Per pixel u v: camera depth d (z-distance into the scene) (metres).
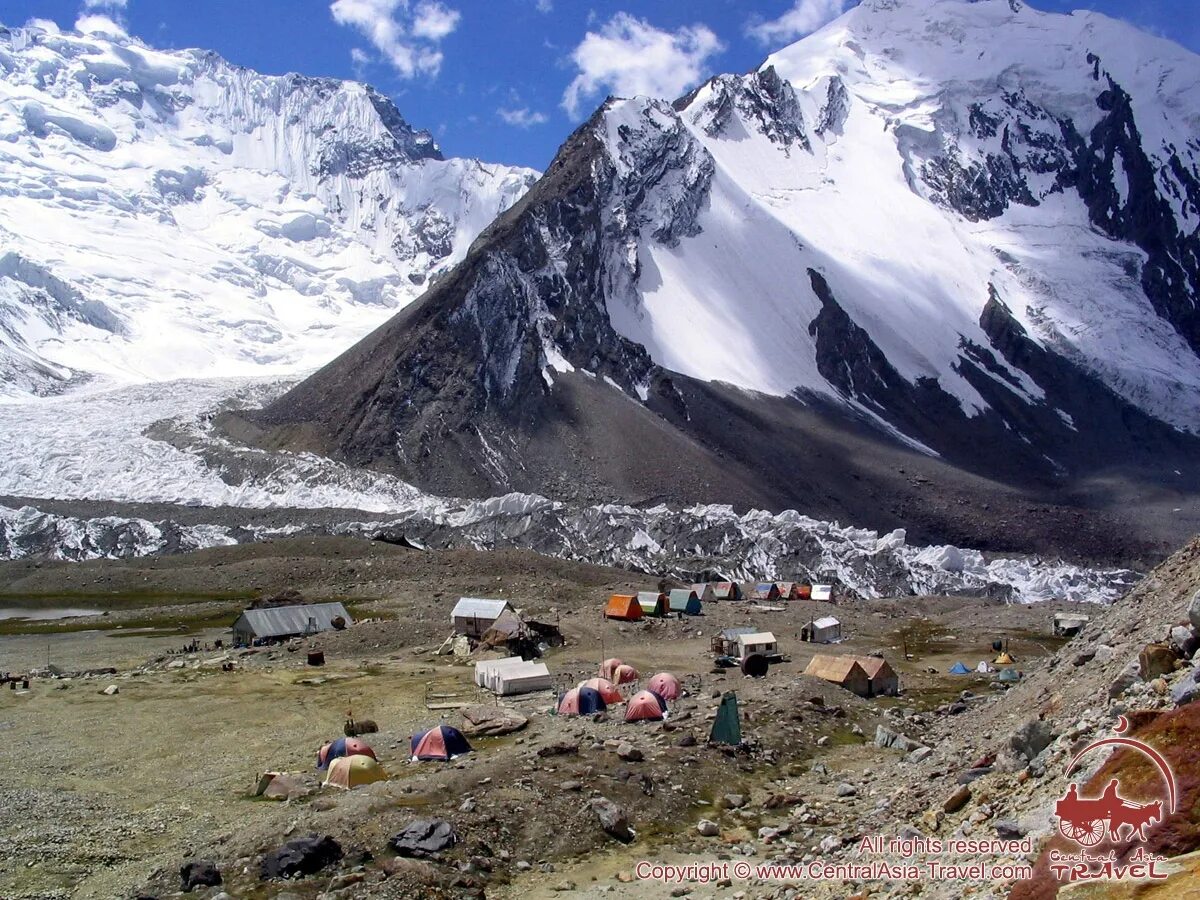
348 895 25.09
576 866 27.98
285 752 43.44
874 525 178.12
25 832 32.44
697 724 41.22
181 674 63.81
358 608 92.56
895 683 55.69
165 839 31.89
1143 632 27.52
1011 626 91.56
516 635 70.62
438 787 31.92
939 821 23.27
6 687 59.22
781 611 96.69
